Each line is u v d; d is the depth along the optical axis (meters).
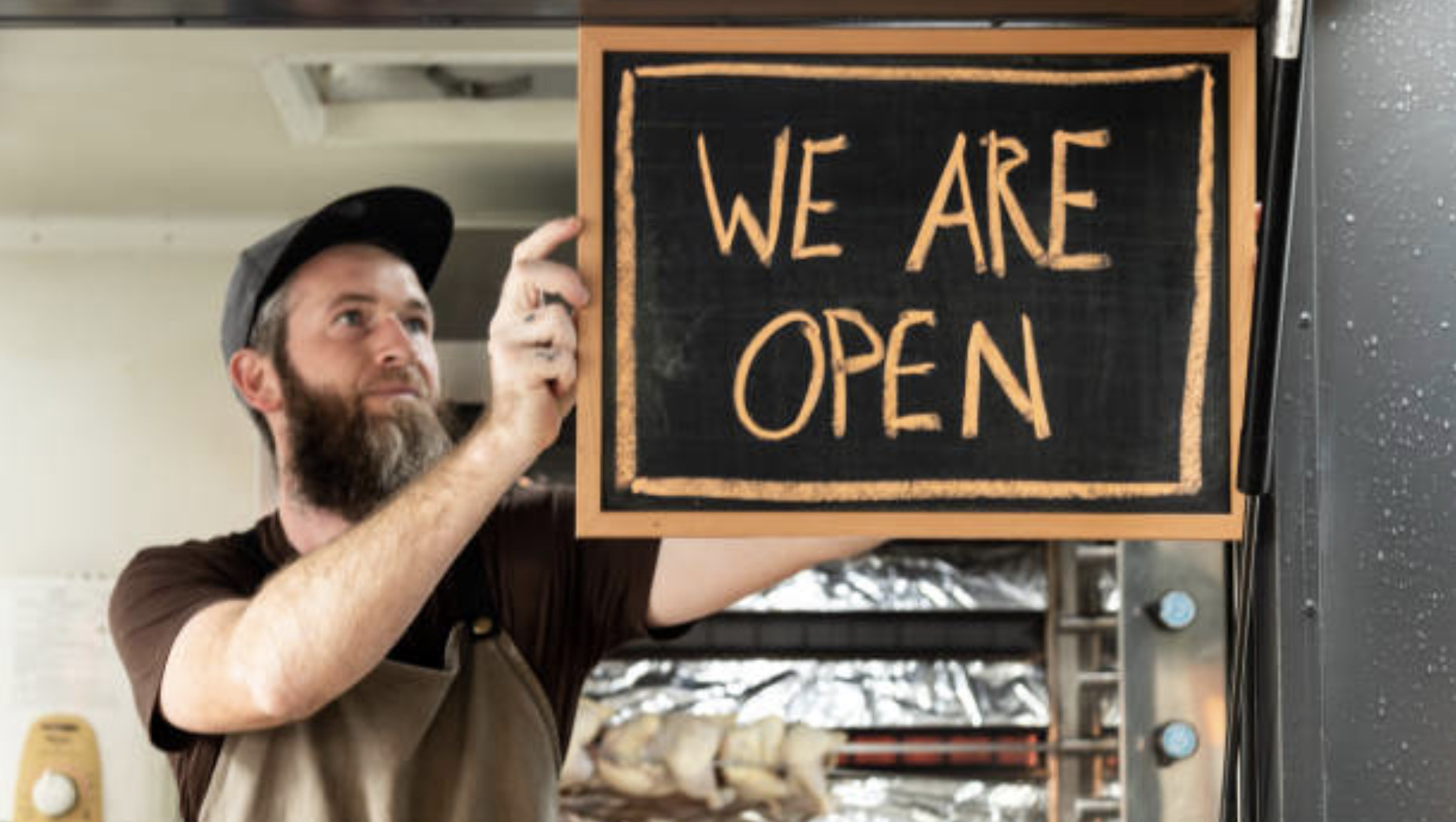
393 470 2.73
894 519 1.42
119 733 3.21
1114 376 1.43
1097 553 2.94
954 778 2.97
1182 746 2.70
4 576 3.36
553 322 1.42
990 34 1.43
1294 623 1.42
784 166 1.43
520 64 2.99
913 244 1.43
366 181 3.31
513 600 2.14
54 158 3.16
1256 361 1.33
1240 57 1.43
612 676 3.00
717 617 3.00
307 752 2.00
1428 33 1.45
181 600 2.13
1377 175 1.45
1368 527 1.43
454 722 2.07
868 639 3.01
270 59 2.69
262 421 2.81
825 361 1.42
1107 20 1.42
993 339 1.43
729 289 1.42
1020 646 3.00
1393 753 1.42
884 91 1.43
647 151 1.42
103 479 3.48
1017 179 1.43
